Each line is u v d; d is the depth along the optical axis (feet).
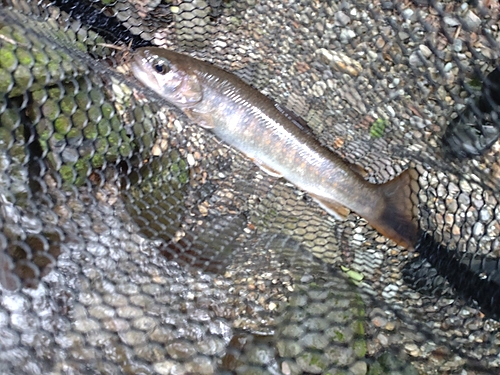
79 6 1.00
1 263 0.69
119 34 1.07
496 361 0.86
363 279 1.00
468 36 0.99
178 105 0.97
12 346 0.67
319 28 1.08
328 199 0.99
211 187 1.10
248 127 0.96
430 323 0.92
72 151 0.85
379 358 0.88
